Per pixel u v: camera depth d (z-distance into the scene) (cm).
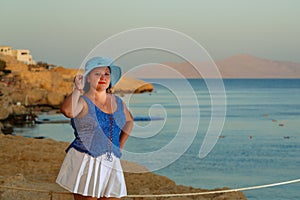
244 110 5238
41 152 1162
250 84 13588
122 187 475
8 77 6200
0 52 7488
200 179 1902
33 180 880
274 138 3262
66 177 464
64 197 748
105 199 474
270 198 1484
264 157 2525
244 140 3148
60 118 4547
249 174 2070
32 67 6756
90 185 460
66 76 6200
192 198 803
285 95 8088
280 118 4462
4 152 1151
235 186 1798
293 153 2656
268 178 2027
